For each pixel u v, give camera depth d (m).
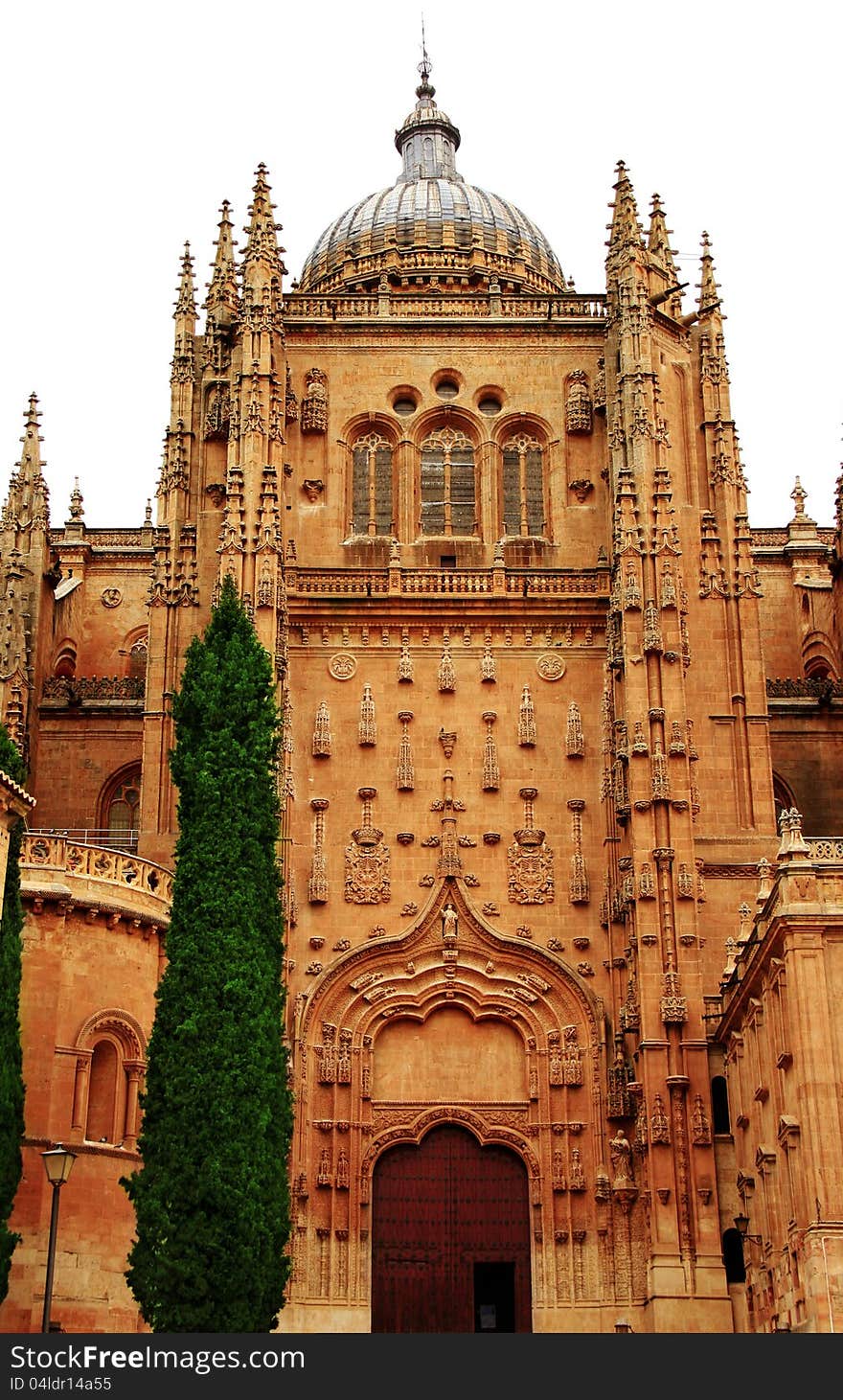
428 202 82.31
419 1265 55.19
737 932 56.31
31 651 63.34
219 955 45.31
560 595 61.75
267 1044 45.22
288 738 58.88
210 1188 42.50
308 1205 54.84
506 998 57.50
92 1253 47.19
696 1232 50.34
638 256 63.28
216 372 63.94
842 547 69.31
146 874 51.94
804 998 40.81
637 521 59.12
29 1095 47.09
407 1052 57.34
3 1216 40.53
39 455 66.31
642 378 61.12
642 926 53.66
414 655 61.50
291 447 64.62
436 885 58.56
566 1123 55.94
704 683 59.62
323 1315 53.62
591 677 61.41
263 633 57.81
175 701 49.91
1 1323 44.84
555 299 67.00
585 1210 54.84
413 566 63.44
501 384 65.88
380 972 57.88
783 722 65.81
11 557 63.91
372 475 65.00
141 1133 46.69
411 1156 56.59
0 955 41.62
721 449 62.75
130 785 64.88
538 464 65.56
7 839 40.72
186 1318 41.44
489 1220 55.75
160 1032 44.75
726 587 60.78
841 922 41.16
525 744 60.28
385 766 60.12
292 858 58.44
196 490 62.44
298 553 63.34
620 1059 54.72
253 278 62.97
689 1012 52.66
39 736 64.88
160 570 60.78
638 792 55.22
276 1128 44.81
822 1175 39.44
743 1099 49.72
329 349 66.00
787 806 64.94
